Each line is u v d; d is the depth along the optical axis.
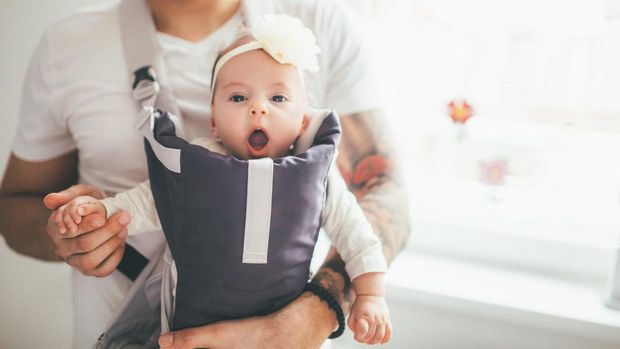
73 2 1.20
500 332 1.03
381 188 0.92
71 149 0.97
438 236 1.21
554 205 1.21
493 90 1.24
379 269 0.75
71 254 0.76
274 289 0.71
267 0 0.91
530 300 1.03
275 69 0.74
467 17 1.22
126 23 0.88
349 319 0.74
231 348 0.70
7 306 1.35
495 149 1.26
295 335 0.70
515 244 1.15
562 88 1.19
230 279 0.69
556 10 1.16
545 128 1.22
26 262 1.33
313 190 0.71
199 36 0.89
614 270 1.00
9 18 1.23
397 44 1.25
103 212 0.71
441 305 1.04
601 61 1.15
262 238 0.68
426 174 1.32
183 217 0.70
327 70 0.93
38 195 1.00
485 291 1.05
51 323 1.35
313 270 0.91
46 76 0.89
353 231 0.77
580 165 1.21
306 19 0.91
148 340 0.81
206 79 0.88
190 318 0.71
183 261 0.71
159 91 0.84
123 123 0.86
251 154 0.75
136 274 0.87
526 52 1.20
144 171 0.88
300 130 0.78
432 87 1.27
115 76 0.87
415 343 1.09
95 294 0.91
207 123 0.87
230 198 0.68
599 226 1.14
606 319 0.97
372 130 0.95
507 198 1.23
